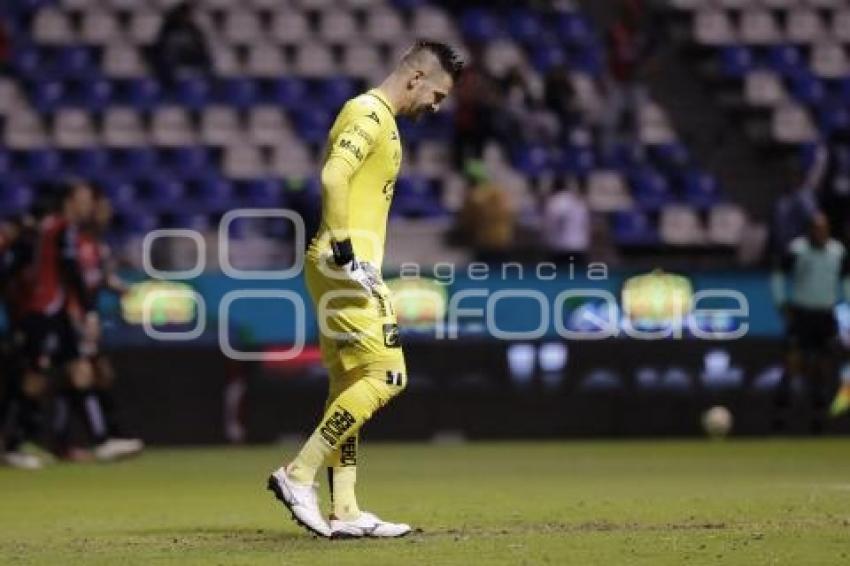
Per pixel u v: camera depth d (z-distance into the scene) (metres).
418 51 29.91
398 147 29.81
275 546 28.38
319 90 98.06
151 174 91.94
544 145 94.69
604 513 35.22
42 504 41.09
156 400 72.62
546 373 75.44
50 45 97.88
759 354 76.75
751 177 99.75
